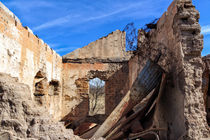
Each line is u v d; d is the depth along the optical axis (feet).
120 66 50.98
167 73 22.98
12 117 16.63
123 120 26.66
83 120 48.65
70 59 50.75
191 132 18.98
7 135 15.24
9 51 25.70
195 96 20.02
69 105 49.29
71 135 18.17
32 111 17.48
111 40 52.19
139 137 25.67
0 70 23.72
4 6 24.94
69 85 49.96
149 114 26.96
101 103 91.25
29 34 31.78
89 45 51.65
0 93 17.24
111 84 50.34
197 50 20.86
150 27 29.25
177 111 21.44
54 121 18.43
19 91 18.02
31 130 15.99
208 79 33.35
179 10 21.85
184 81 20.26
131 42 30.81
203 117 19.80
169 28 24.07
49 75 40.57
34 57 33.45
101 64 51.01
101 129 25.85
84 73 50.49
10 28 26.09
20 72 28.55
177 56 21.85
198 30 21.39
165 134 24.04
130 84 47.75
